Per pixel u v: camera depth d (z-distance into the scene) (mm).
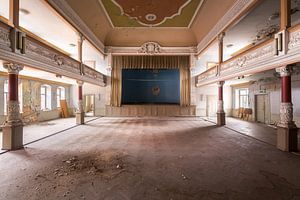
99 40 14852
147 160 4938
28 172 4121
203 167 4449
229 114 17156
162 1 10781
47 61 7293
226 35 11195
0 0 7566
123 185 3537
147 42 16438
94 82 13711
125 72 18375
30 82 12352
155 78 18531
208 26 12336
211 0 9977
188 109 17047
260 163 4723
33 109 12641
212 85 17125
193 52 16578
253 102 13836
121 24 13961
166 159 5027
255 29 10281
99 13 11789
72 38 12469
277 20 9125
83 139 7449
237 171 4211
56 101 15359
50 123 12086
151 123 12336
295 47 5133
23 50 5770
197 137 7906
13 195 3168
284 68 5781
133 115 17094
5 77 10312
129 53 16547
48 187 3449
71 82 15953
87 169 4309
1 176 3912
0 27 4961
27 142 6824
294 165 4582
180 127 10617
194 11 11789
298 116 9820
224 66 10031
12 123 5906
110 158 5094
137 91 18547
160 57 17109
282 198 3104
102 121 13328
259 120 13312
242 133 8758
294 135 5809
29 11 8867
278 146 6113
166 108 17141
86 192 3279
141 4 11133
